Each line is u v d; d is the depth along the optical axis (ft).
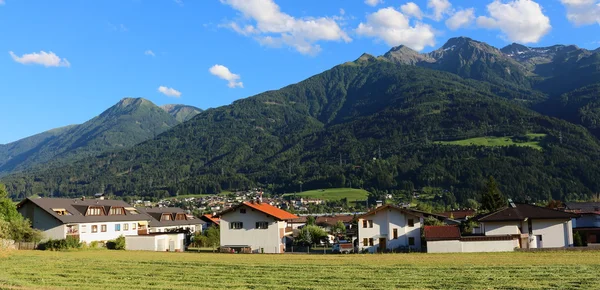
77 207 291.58
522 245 234.38
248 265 170.81
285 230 291.99
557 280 129.29
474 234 265.34
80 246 251.80
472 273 144.56
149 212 365.20
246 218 273.95
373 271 152.15
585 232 262.26
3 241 227.20
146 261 183.32
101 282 128.98
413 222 255.29
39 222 271.69
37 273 144.87
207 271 154.81
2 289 107.24
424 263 172.65
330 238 339.16
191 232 362.94
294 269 159.22
